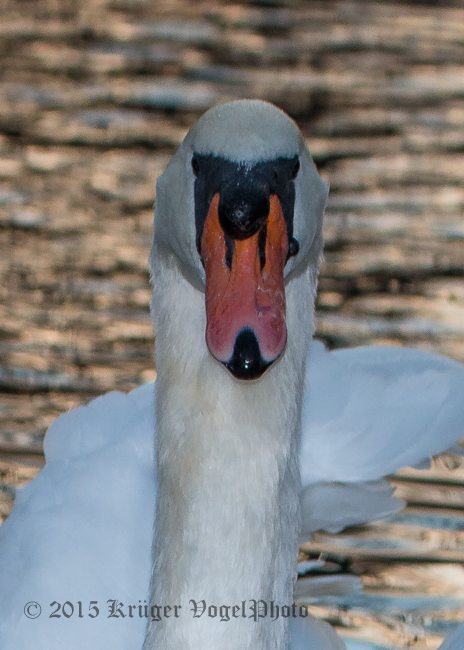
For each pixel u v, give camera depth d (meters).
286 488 6.73
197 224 6.07
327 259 16.41
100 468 9.55
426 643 9.45
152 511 9.34
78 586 8.94
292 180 5.95
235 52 25.88
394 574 10.33
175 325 6.49
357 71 24.88
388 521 11.06
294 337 6.48
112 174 19.33
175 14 28.62
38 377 13.16
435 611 9.84
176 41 26.45
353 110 22.52
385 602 9.98
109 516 9.28
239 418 6.37
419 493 11.46
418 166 19.88
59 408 12.52
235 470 6.41
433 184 19.12
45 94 22.84
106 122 21.56
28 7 28.84
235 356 5.43
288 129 5.85
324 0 30.33
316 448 9.88
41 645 8.68
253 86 23.66
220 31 27.36
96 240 16.89
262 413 6.39
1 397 12.74
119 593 8.96
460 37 27.61
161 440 6.61
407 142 20.94
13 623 8.76
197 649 6.58
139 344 14.02
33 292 15.24
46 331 14.23
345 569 10.41
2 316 14.55
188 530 6.50
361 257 16.48
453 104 23.05
